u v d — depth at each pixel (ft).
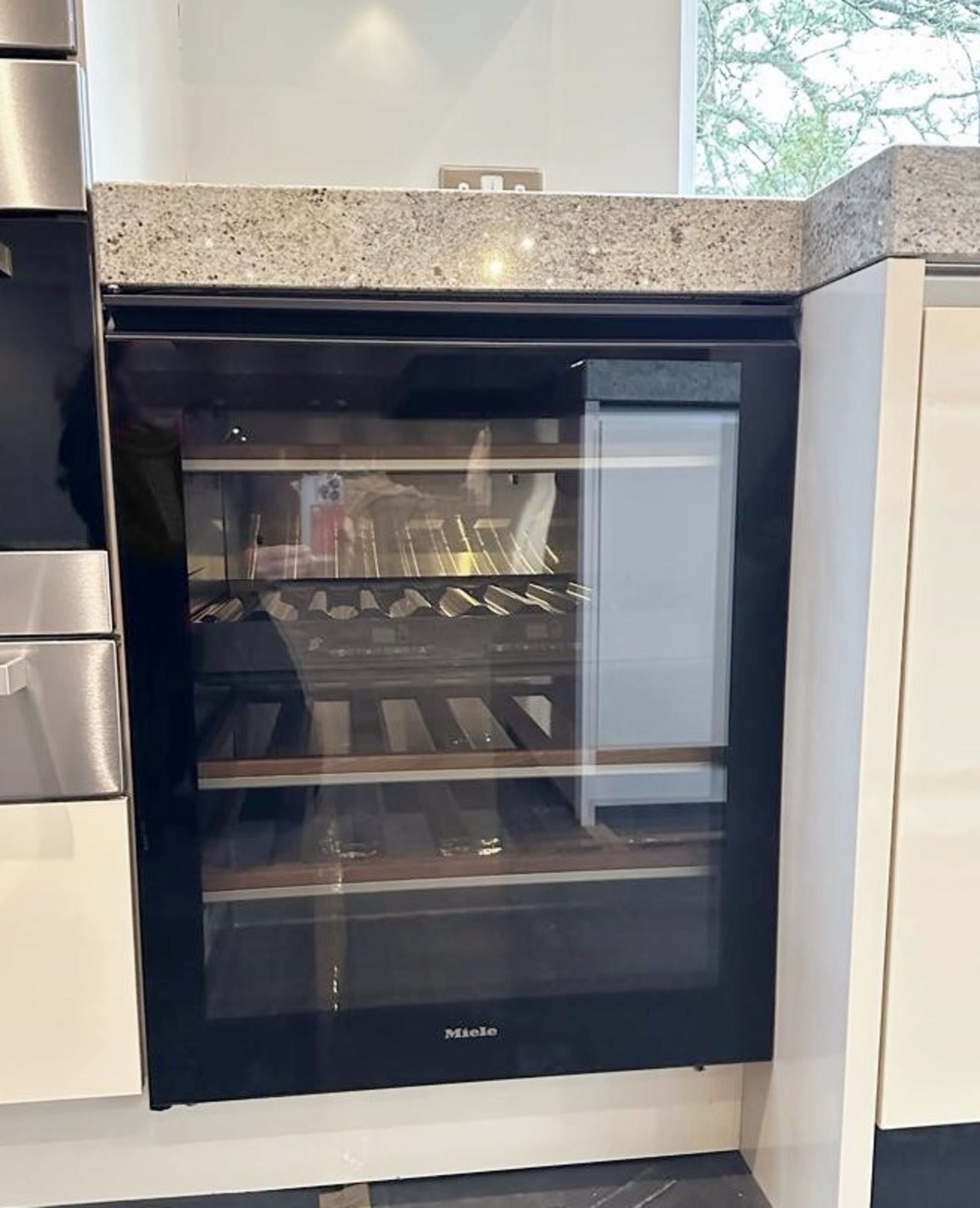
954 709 2.45
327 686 2.84
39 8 2.35
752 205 2.68
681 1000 2.99
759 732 2.89
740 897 2.96
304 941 2.88
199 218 2.49
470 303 2.64
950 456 2.36
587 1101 3.22
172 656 2.62
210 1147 3.08
